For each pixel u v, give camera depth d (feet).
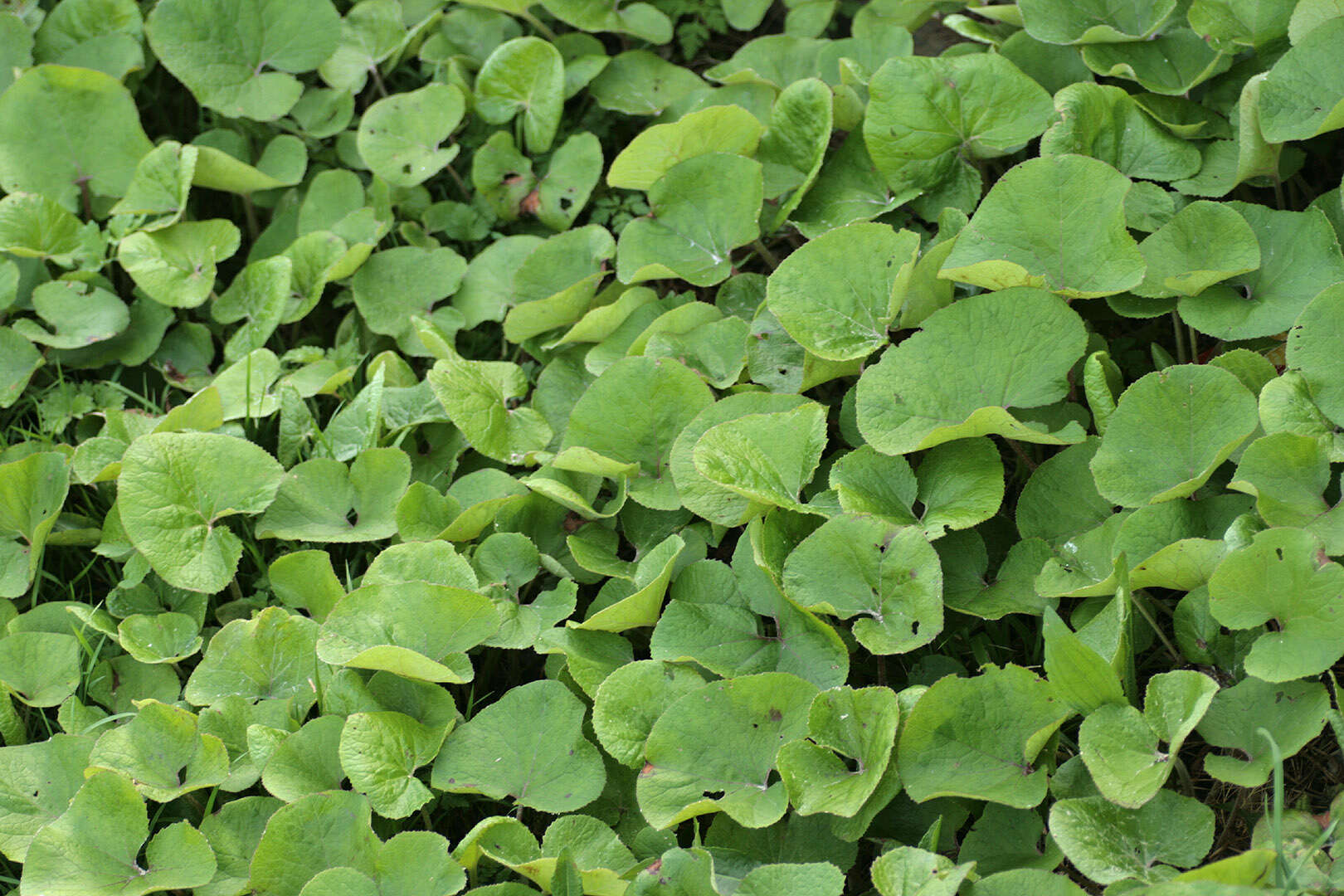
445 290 9.99
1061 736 8.76
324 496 9.42
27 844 8.86
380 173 10.12
